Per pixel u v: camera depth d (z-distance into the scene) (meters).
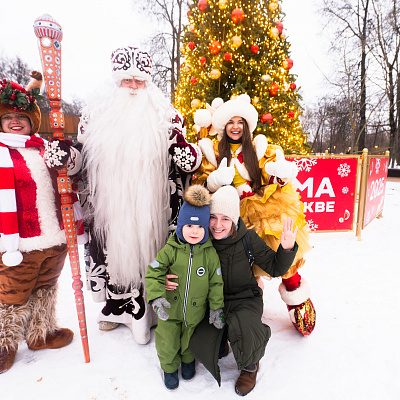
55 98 1.58
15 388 1.62
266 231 1.80
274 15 5.11
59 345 1.95
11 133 1.72
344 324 2.19
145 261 1.92
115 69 1.83
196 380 1.69
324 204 4.07
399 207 6.69
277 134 5.30
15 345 1.82
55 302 1.98
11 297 1.75
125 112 1.84
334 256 3.61
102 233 1.95
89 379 1.68
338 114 17.42
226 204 1.61
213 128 2.25
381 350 1.89
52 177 1.76
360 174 4.07
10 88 1.66
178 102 6.04
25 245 1.68
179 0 13.43
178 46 13.38
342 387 1.61
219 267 1.67
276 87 4.89
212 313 1.61
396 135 17.50
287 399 1.54
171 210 2.06
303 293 1.97
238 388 1.58
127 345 2.01
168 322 1.65
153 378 1.70
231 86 5.25
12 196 1.59
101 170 1.82
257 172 2.05
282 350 1.92
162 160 1.91
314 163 3.93
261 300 1.76
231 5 4.82
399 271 3.13
